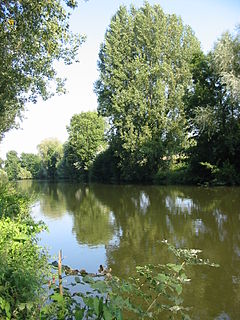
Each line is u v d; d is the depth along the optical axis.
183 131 34.91
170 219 13.63
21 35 9.91
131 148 36.28
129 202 20.50
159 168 35.91
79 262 8.32
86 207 19.48
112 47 38.34
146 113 36.75
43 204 22.05
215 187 25.84
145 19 37.38
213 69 26.77
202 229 11.45
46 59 12.23
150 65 37.53
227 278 6.82
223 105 26.62
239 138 25.67
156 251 9.12
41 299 3.71
